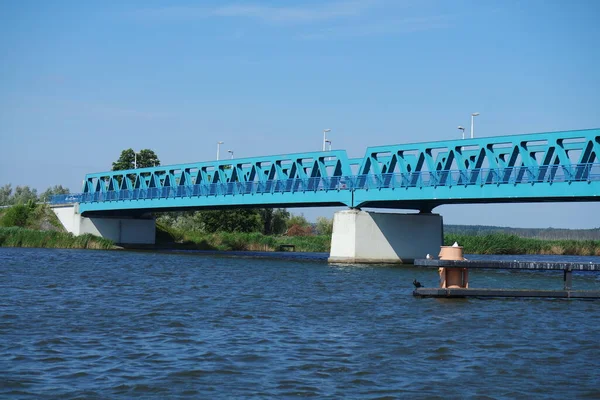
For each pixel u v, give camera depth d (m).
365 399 22.16
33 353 27.36
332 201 86.12
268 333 32.03
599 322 36.47
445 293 44.97
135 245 125.81
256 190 94.12
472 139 73.81
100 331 32.16
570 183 66.56
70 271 64.44
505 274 70.56
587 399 22.62
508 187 70.62
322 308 40.41
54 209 130.88
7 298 43.00
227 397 22.17
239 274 64.69
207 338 30.77
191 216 174.12
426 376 24.88
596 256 124.00
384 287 52.81
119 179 174.62
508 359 27.56
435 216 86.44
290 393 22.62
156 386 23.16
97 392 22.52
